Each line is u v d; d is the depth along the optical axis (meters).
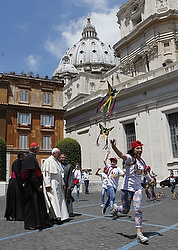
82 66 118.31
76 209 9.27
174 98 24.69
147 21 38.94
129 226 5.95
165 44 37.56
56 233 5.38
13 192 7.34
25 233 5.49
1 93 29.94
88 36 132.38
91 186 21.38
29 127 31.14
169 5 38.28
